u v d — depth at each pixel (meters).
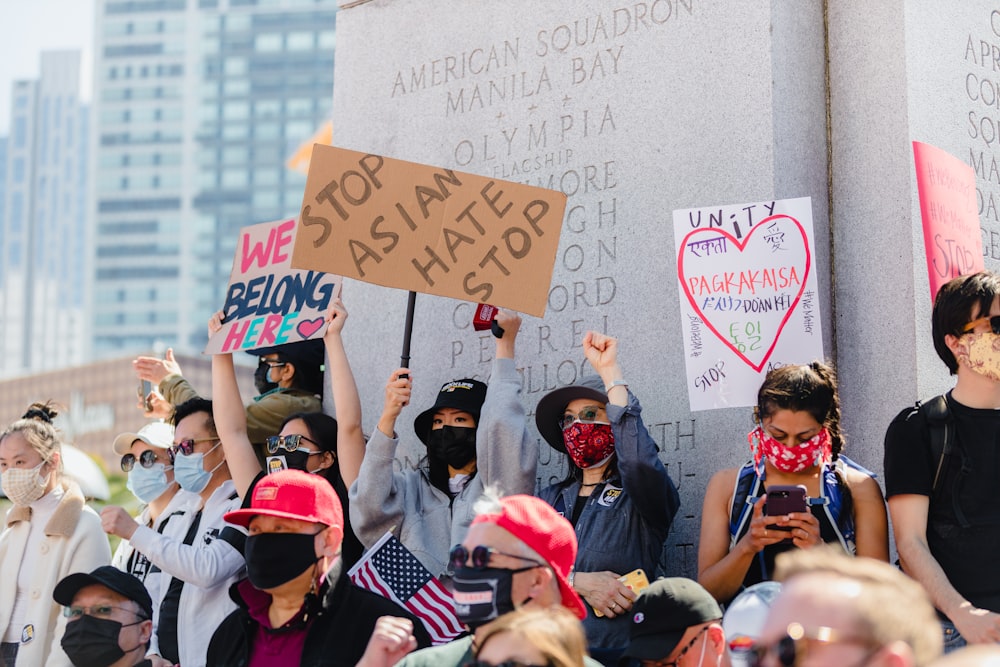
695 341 6.13
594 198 7.27
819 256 6.72
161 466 7.28
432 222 6.40
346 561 6.55
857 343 6.61
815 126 6.88
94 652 5.64
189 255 152.12
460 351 7.73
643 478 5.71
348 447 6.61
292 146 153.00
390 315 8.11
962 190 6.46
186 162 153.75
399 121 8.34
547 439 6.39
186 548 6.01
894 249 6.59
